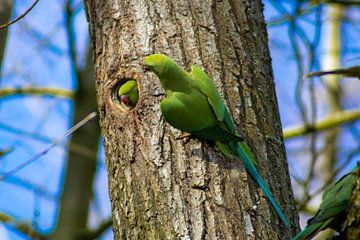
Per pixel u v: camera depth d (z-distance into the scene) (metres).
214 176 9.33
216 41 10.23
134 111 9.85
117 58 10.25
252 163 9.52
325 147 21.14
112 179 9.81
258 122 9.95
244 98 10.01
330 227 9.73
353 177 9.75
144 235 9.23
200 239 8.92
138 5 10.45
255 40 10.59
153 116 9.77
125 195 9.55
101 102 10.23
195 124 9.52
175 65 9.66
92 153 17.67
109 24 10.52
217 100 9.69
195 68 9.88
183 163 9.43
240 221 9.06
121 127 9.85
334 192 9.80
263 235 9.05
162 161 9.48
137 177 9.52
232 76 10.08
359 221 9.10
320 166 20.77
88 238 16.84
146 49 10.15
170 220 9.12
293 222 9.59
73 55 17.98
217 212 9.08
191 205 9.14
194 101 9.58
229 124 9.68
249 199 9.23
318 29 15.78
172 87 9.66
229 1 10.66
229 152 9.51
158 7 10.39
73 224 17.22
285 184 9.76
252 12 10.83
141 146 9.65
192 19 10.32
